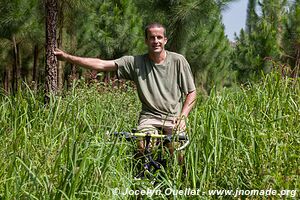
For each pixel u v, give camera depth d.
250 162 4.70
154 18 14.28
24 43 17.42
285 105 5.81
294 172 4.49
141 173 4.95
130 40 18.06
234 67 21.20
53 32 8.15
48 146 5.08
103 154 4.73
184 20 13.78
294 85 6.52
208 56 18.84
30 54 19.52
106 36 17.88
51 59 8.13
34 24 15.64
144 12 14.96
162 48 5.37
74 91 6.59
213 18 14.34
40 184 4.17
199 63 19.03
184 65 5.41
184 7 13.55
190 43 18.11
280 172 4.52
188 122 5.27
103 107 7.44
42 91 7.94
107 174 4.59
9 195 4.27
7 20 15.16
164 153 5.07
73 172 4.20
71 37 17.81
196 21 14.00
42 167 4.50
